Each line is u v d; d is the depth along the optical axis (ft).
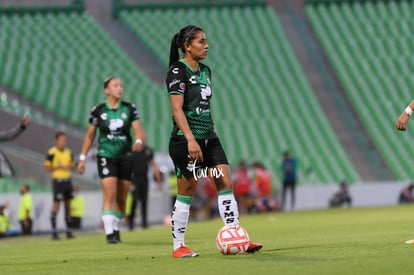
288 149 381.81
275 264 70.90
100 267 79.87
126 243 133.59
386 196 354.13
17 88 383.24
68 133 291.38
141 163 214.07
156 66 432.66
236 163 369.30
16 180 254.06
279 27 470.80
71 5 463.42
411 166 385.70
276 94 418.51
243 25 470.80
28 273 76.64
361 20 481.05
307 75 441.27
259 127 393.70
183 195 86.53
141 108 393.09
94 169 273.95
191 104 83.71
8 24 443.32
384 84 432.66
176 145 84.23
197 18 472.85
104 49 432.25
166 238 147.13
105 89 135.95
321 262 71.10
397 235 117.08
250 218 257.34
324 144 387.55
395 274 59.21
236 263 74.18
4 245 156.56
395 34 469.98
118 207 139.54
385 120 411.13
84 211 250.16
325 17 484.33
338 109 419.33
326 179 369.71
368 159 389.60
